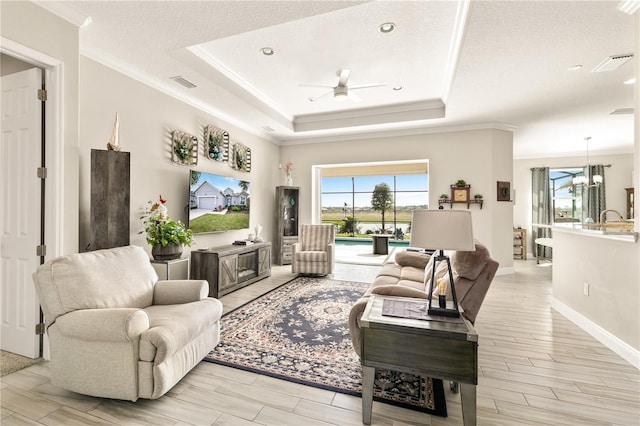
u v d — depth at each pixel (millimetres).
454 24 2867
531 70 3225
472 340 1451
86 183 2879
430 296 1727
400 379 2023
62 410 1698
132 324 1691
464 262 1982
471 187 5375
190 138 4137
